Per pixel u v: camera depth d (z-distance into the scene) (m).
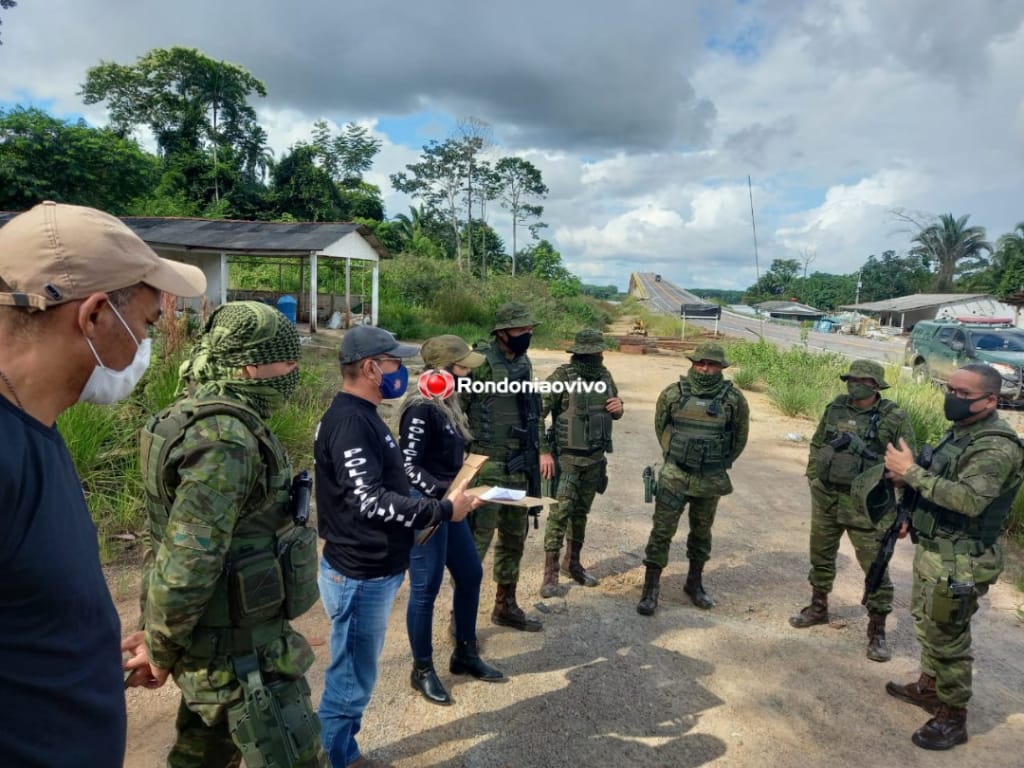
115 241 1.16
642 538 5.49
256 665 1.74
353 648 2.38
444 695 3.09
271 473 1.76
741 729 3.02
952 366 14.91
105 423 4.90
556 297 39.38
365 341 2.30
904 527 3.34
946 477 2.96
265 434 1.74
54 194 24.52
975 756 2.91
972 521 2.90
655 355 22.91
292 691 1.82
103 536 4.33
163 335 6.29
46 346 1.09
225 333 1.73
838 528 3.98
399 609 4.06
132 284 1.18
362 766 2.64
